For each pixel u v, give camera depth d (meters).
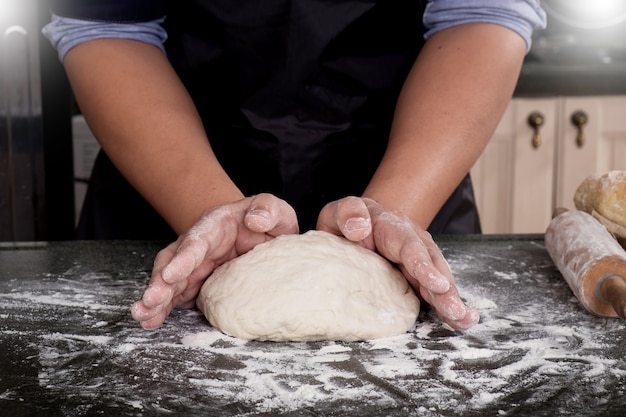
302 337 0.73
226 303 0.75
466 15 1.09
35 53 1.69
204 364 0.66
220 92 1.22
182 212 0.93
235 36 1.17
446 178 0.98
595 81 2.25
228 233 0.81
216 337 0.73
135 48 1.10
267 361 0.67
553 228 0.96
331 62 1.18
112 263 1.02
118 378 0.62
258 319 0.72
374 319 0.74
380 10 1.17
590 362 0.66
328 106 1.19
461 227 1.27
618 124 2.27
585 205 1.02
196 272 0.81
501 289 0.90
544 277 0.95
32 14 1.67
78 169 1.92
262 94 1.18
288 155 1.19
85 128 1.89
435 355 0.68
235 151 1.22
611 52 2.46
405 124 1.02
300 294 0.73
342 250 0.81
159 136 1.00
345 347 0.71
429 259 0.74
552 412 0.56
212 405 0.57
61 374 0.63
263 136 1.19
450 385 0.61
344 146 1.22
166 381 0.62
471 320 0.72
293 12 1.14
